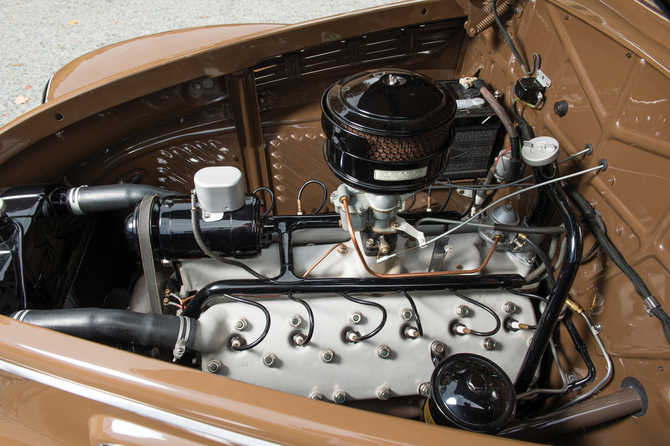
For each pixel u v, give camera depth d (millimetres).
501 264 1403
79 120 1413
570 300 1330
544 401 1461
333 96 1031
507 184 1403
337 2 5070
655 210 1055
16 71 3965
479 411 932
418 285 1215
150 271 1194
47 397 890
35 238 1250
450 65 1994
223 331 1195
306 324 1224
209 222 1145
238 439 777
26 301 1135
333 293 1272
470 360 1036
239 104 1688
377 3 5059
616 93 1163
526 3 1552
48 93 1652
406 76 1039
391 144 947
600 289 1265
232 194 1110
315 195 2025
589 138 1273
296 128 1874
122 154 1642
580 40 1292
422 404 1337
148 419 826
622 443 1187
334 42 1739
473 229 1471
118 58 1767
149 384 781
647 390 1126
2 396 963
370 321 1241
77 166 1558
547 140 1301
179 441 845
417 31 1824
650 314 1069
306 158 1931
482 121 1733
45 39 4391
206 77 1578
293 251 1371
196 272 1345
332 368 1207
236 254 1193
